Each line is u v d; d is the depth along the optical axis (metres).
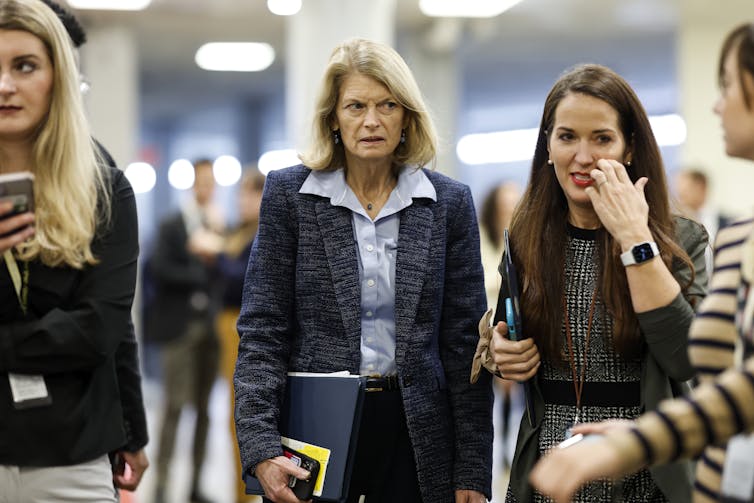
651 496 3.99
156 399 19.98
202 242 10.47
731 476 2.80
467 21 20.16
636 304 3.80
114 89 20.08
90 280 4.03
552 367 4.14
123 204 4.18
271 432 4.22
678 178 12.52
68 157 3.97
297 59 13.99
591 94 4.01
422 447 4.31
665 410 2.53
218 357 10.45
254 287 4.45
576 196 4.04
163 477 10.09
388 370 4.35
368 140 4.33
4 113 3.88
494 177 39.56
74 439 3.95
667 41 22.64
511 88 29.70
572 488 2.46
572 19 20.25
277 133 38.69
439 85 21.86
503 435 11.46
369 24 13.47
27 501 3.90
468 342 4.51
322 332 4.38
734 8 16.09
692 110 16.33
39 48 3.91
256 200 10.20
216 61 25.61
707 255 4.18
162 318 10.31
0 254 3.70
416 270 4.38
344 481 4.13
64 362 3.91
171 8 18.97
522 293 4.20
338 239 4.40
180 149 42.69
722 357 2.99
